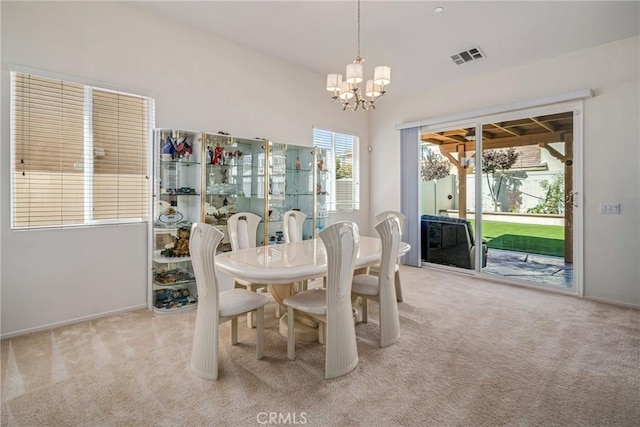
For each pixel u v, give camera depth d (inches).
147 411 67.0
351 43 149.0
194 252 80.7
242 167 155.8
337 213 211.3
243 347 96.0
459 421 64.3
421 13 123.3
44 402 69.6
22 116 104.8
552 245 155.0
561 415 65.9
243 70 157.8
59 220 112.3
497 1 114.5
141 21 126.6
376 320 117.1
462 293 149.5
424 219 205.9
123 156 125.3
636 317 120.0
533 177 160.4
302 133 185.5
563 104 148.9
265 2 119.4
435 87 194.4
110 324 112.9
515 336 103.3
